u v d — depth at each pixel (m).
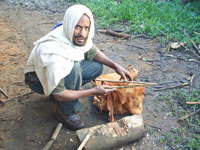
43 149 2.46
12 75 3.63
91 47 2.73
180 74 3.74
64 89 2.35
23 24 5.47
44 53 2.28
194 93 3.28
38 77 2.38
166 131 2.72
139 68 3.90
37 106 3.02
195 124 2.81
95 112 2.96
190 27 4.99
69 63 2.31
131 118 2.54
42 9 6.43
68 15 2.25
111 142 2.40
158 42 4.72
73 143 2.56
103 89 2.39
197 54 4.27
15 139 2.59
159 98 3.22
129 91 2.75
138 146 2.52
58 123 2.79
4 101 3.10
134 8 5.82
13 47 4.44
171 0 6.64
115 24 5.48
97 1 6.54
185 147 2.53
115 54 4.32
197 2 6.38
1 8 6.44
